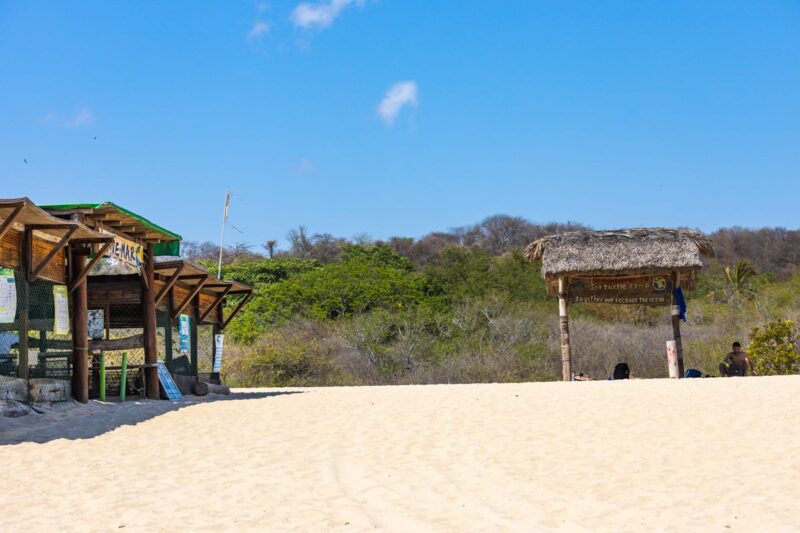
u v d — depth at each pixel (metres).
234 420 14.75
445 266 55.78
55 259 15.94
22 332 14.70
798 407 14.04
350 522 8.38
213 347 23.53
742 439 12.12
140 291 18.84
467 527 8.19
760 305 45.41
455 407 15.34
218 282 21.92
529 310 41.06
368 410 15.46
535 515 8.66
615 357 36.28
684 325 43.06
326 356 36.12
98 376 18.27
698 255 24.94
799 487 9.54
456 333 39.53
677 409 14.38
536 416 14.23
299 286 45.88
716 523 8.20
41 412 14.65
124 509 8.96
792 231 90.38
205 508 8.99
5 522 8.48
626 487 9.80
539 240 26.25
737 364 24.34
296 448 12.30
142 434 13.38
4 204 12.98
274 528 8.18
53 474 10.61
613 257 25.16
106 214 17.20
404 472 10.73
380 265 52.53
